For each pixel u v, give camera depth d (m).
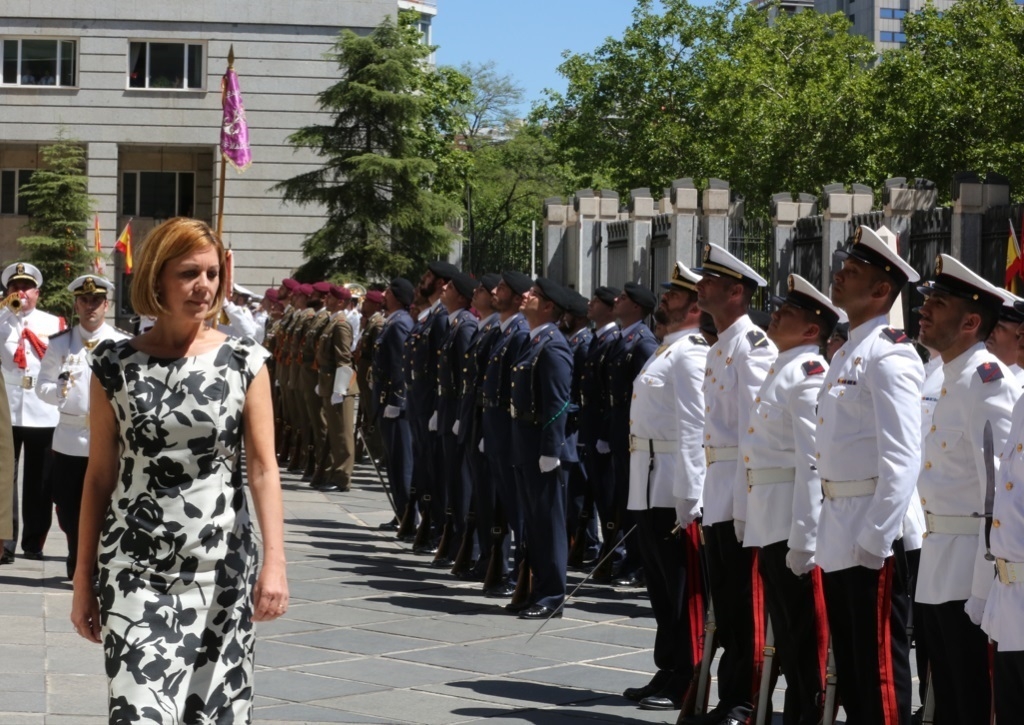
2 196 43.72
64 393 9.55
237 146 20.41
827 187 15.45
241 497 4.47
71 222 40.31
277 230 42.84
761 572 6.23
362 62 36.72
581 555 11.34
